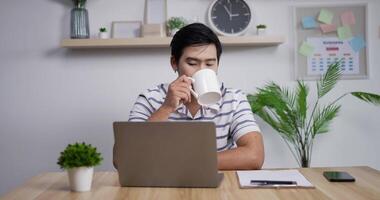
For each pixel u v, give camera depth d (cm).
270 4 257
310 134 256
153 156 101
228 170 129
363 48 257
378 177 111
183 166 101
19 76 263
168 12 257
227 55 258
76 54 261
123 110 261
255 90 257
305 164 242
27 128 264
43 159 264
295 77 256
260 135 150
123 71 260
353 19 256
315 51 256
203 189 100
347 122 259
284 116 234
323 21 256
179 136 99
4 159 264
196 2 257
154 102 167
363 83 258
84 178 99
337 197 90
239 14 251
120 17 259
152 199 91
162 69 259
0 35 262
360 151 260
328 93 259
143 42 242
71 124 262
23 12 262
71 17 249
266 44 253
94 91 261
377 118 258
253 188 100
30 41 262
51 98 263
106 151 261
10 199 93
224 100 164
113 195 95
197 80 125
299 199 89
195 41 143
